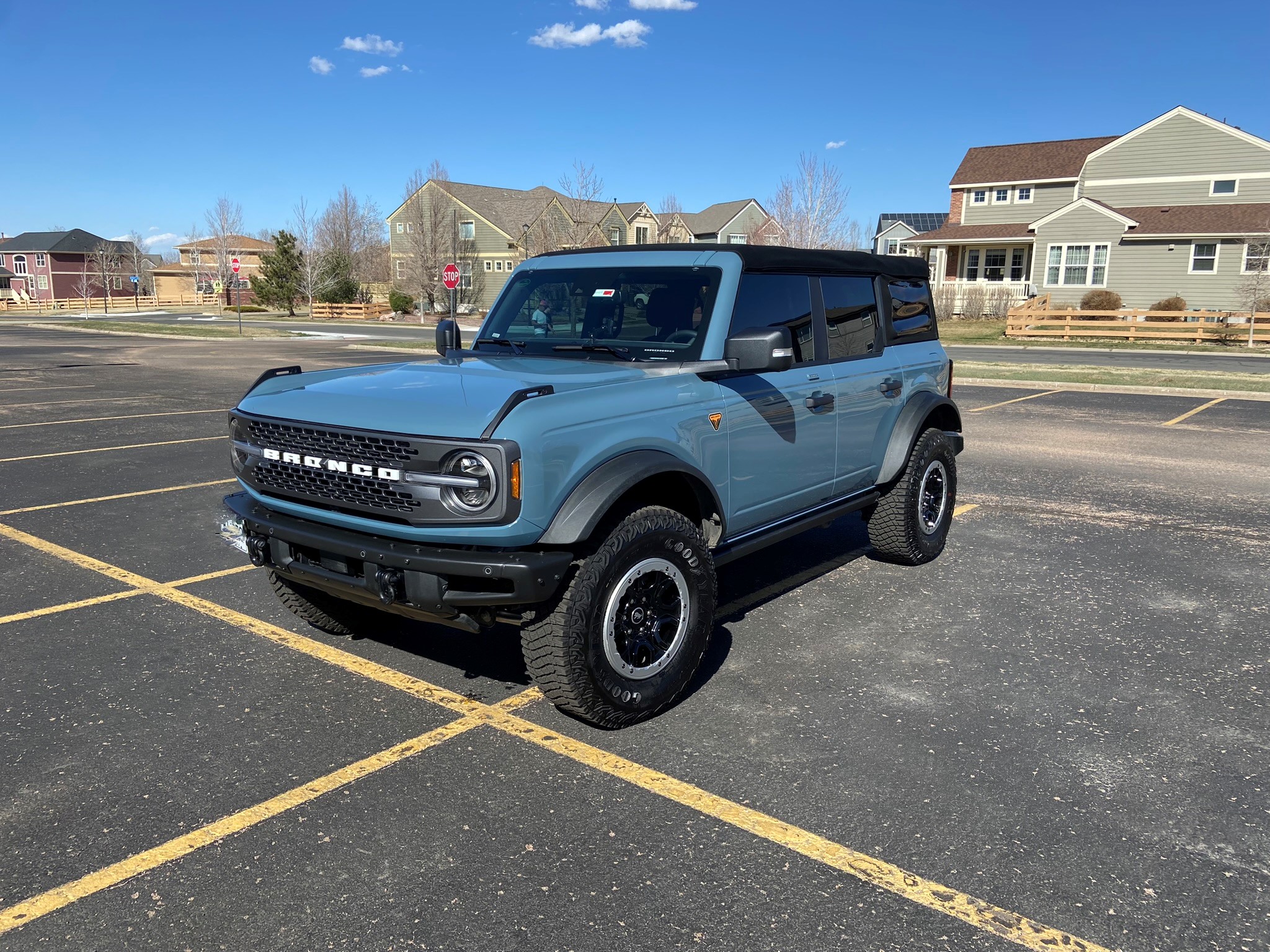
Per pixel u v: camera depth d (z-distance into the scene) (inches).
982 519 292.4
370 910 104.9
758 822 122.8
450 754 141.3
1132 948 99.3
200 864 113.4
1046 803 127.5
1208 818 124.0
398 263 2723.9
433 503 131.0
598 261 190.7
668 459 148.7
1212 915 104.5
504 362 174.1
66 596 213.0
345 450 139.9
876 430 218.4
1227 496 324.8
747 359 156.8
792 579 231.1
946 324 1461.6
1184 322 1191.6
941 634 192.2
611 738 146.9
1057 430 476.7
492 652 183.3
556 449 133.4
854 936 101.0
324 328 1622.8
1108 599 215.5
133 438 436.8
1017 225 1558.8
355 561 144.6
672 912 104.7
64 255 3811.5
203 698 160.6
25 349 1054.4
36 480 338.0
